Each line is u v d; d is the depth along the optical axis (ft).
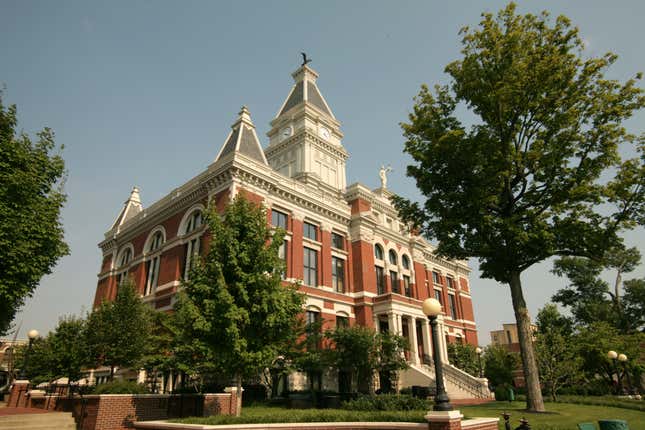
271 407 71.20
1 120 53.21
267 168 105.40
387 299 116.26
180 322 57.47
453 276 177.17
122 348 74.64
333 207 122.72
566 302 191.62
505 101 68.85
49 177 56.44
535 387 65.72
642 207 66.18
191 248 104.73
